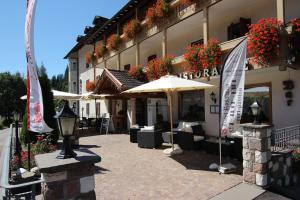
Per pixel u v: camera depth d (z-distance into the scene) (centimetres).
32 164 727
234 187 608
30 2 582
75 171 336
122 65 2202
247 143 623
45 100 1041
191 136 1015
